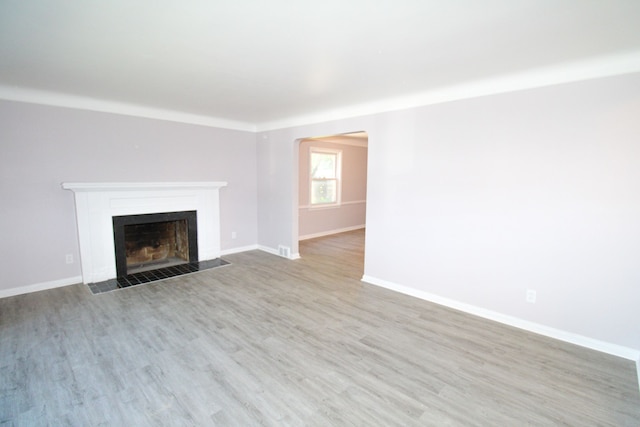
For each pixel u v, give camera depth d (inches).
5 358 95.3
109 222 162.1
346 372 91.4
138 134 170.9
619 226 98.0
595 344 104.7
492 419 74.6
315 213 285.4
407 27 76.5
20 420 72.0
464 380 88.6
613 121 96.3
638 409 78.2
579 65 99.3
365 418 74.4
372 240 162.7
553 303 111.4
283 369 92.2
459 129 127.3
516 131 113.7
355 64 102.0
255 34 80.9
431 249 140.9
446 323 122.2
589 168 101.2
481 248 126.2
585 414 76.4
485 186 122.6
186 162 191.0
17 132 137.5
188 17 72.4
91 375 88.0
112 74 114.3
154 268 184.9
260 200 228.2
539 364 96.3
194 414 74.7
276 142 210.7
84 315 124.3
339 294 149.8
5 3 66.1
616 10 67.4
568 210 106.0
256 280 167.8
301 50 90.8
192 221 194.7
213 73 112.0
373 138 156.5
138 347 102.4
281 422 72.7
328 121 176.6
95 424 71.2
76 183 148.9
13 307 130.3
